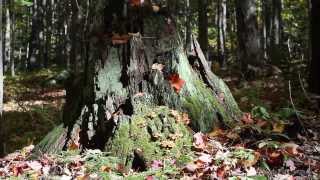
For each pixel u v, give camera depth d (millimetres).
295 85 5453
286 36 16984
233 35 16328
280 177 2668
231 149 2936
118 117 3008
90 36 3287
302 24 15281
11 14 16219
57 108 6238
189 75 3188
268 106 4348
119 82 3139
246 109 4438
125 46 3186
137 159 2887
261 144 2859
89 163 2877
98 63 3188
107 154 2936
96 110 3078
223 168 2701
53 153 3094
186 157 2830
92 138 3053
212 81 3297
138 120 2990
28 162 2992
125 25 3250
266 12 14641
